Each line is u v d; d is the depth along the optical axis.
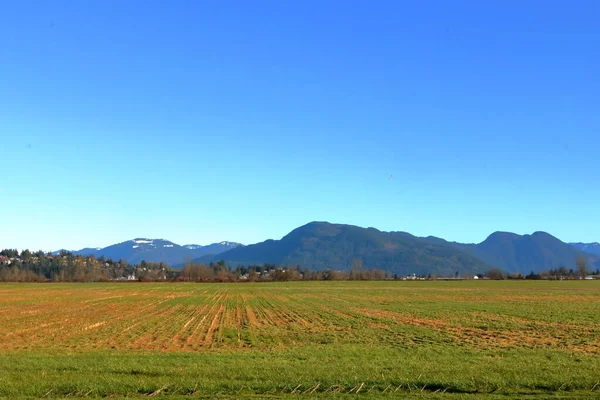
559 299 76.88
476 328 39.25
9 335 36.03
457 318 47.22
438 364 22.42
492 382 18.70
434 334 35.56
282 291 105.75
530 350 27.84
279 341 32.53
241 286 135.12
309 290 109.81
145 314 53.56
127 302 73.38
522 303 67.94
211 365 21.75
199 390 17.78
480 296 85.19
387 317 48.50
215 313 54.59
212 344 31.45
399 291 103.94
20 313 54.81
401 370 20.80
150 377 19.41
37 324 43.31
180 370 20.50
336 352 26.47
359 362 22.92
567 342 31.78
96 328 40.31
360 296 86.19
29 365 21.64
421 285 138.50
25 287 131.38
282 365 21.73
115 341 32.88
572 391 17.92
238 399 16.73
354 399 16.75
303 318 48.25
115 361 22.66
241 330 38.72
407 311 55.44
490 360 23.78
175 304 69.00
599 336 34.56
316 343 31.56
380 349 28.02
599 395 17.25
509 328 39.16
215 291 107.50
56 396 17.22
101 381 18.62
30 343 32.06
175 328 40.25
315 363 22.56
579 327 39.75
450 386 18.41
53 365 21.62
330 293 96.69
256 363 22.30
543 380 19.00
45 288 124.81
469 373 20.20
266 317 49.59
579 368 21.48
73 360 22.89
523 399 16.70
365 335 35.31
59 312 56.22
